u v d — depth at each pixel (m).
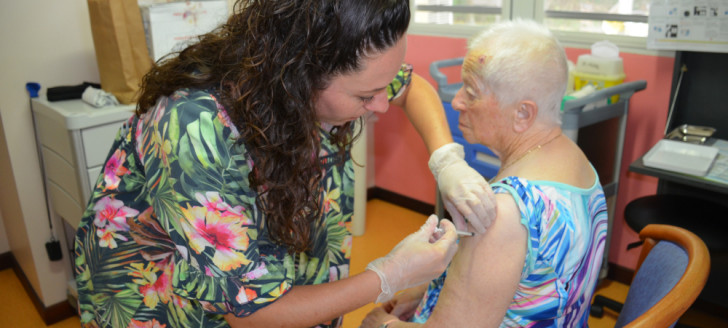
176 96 0.85
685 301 0.97
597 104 2.22
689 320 2.47
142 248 1.04
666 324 0.94
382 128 3.64
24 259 2.64
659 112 2.40
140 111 0.93
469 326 0.98
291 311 0.86
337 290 0.90
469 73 1.08
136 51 2.04
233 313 0.85
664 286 1.11
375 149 3.73
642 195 2.56
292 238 0.93
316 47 0.73
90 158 1.98
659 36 2.23
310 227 1.05
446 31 3.06
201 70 0.87
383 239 3.25
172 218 0.84
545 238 0.95
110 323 1.11
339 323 1.24
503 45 1.03
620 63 2.30
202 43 0.91
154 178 0.85
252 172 0.85
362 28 0.72
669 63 2.31
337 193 1.13
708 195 2.35
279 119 0.80
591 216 1.03
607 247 2.62
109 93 2.09
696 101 2.28
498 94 1.04
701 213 2.09
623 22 2.42
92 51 2.37
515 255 0.95
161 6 2.07
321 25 0.72
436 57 3.16
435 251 0.97
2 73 2.18
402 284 0.96
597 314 2.45
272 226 0.90
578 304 1.06
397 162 3.63
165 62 0.93
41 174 2.38
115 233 1.02
